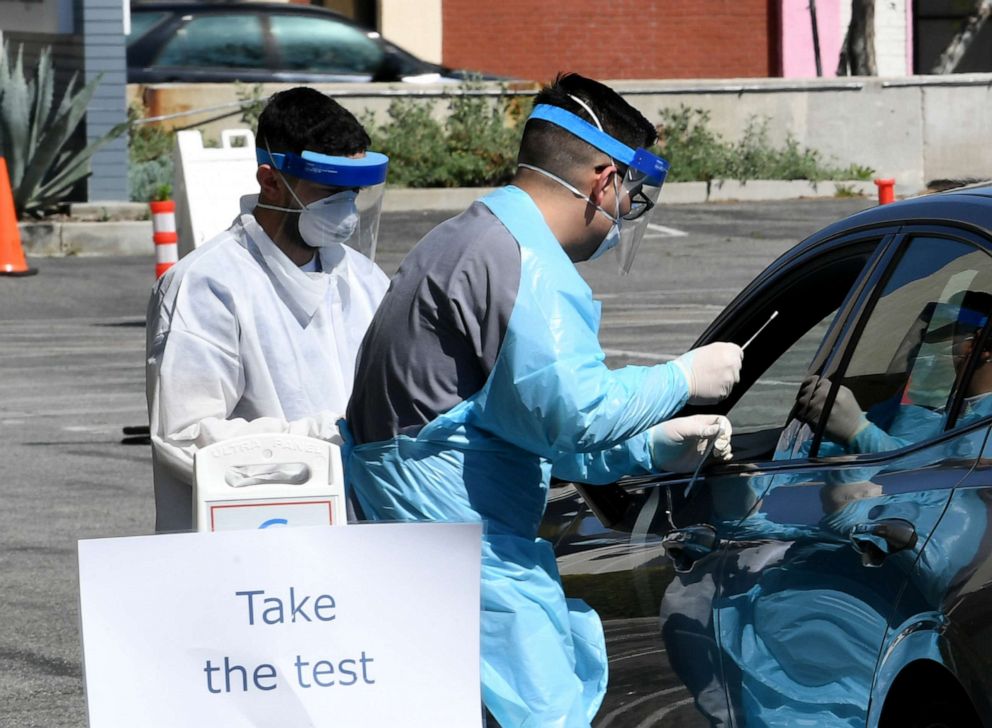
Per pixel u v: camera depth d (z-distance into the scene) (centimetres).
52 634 1669
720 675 970
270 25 5825
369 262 1128
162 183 5097
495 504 928
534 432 898
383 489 941
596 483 961
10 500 2212
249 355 1055
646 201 947
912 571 838
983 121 6306
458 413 916
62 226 4678
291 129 1033
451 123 5769
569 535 1109
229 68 5772
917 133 6272
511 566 926
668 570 1018
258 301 1061
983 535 807
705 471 1016
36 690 1510
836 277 1095
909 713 863
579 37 7188
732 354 929
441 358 915
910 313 943
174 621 867
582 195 925
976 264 912
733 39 7238
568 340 888
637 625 1040
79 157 4819
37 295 4031
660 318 3634
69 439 2583
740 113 6156
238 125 5653
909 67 7256
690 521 1011
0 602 1769
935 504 841
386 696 885
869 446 925
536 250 902
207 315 1046
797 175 6047
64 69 5119
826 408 967
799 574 914
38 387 2988
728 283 4203
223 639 873
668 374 905
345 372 1090
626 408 888
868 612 864
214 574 873
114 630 861
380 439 941
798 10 7188
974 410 865
